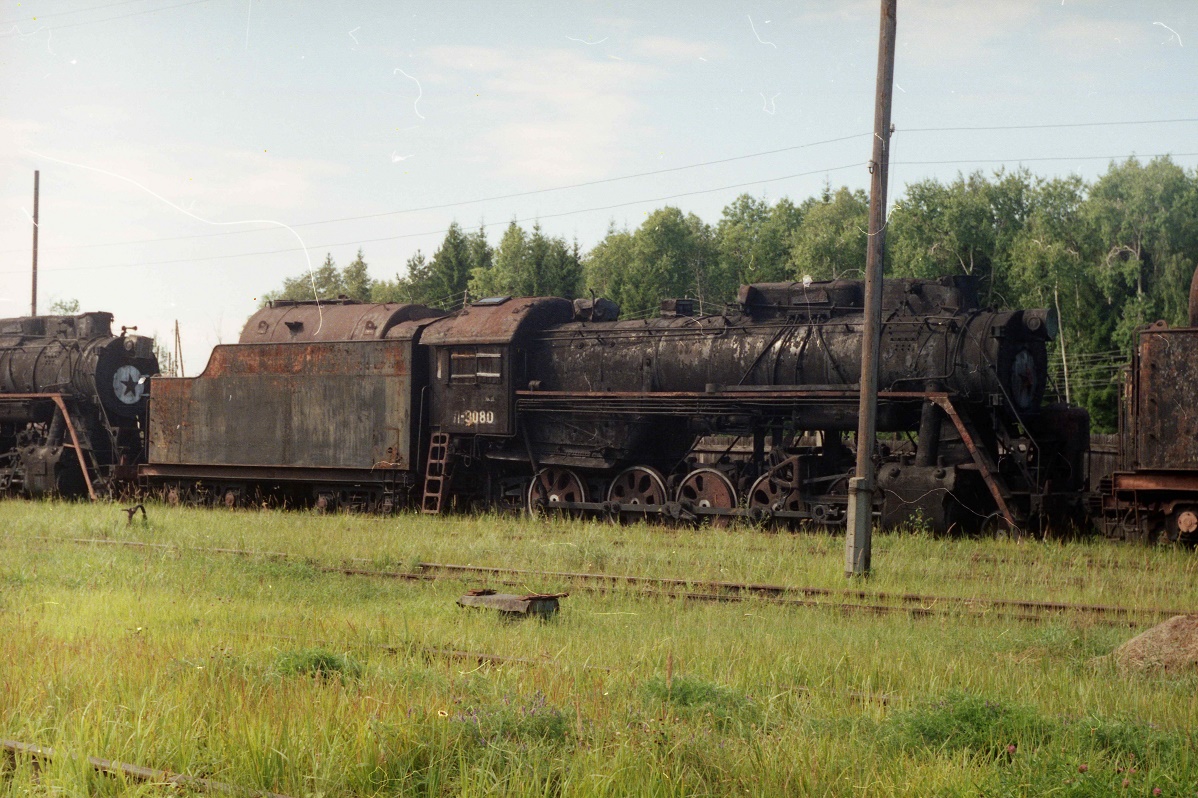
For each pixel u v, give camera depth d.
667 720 7.45
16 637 10.47
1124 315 53.00
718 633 11.30
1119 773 6.68
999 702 8.00
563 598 13.59
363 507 27.56
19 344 35.09
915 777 6.68
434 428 26.91
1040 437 22.73
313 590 14.65
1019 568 16.39
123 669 8.99
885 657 10.02
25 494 33.56
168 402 30.81
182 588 14.65
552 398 25.53
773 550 18.58
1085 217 56.22
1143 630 11.64
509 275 67.31
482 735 7.31
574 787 6.45
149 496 31.48
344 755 6.89
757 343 23.72
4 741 7.23
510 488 27.05
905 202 60.59
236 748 7.04
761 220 88.50
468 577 15.64
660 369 24.81
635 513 25.03
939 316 22.09
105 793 6.61
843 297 23.55
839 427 22.69
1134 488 20.16
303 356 28.48
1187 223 52.69
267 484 29.42
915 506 21.12
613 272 75.94
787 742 7.24
